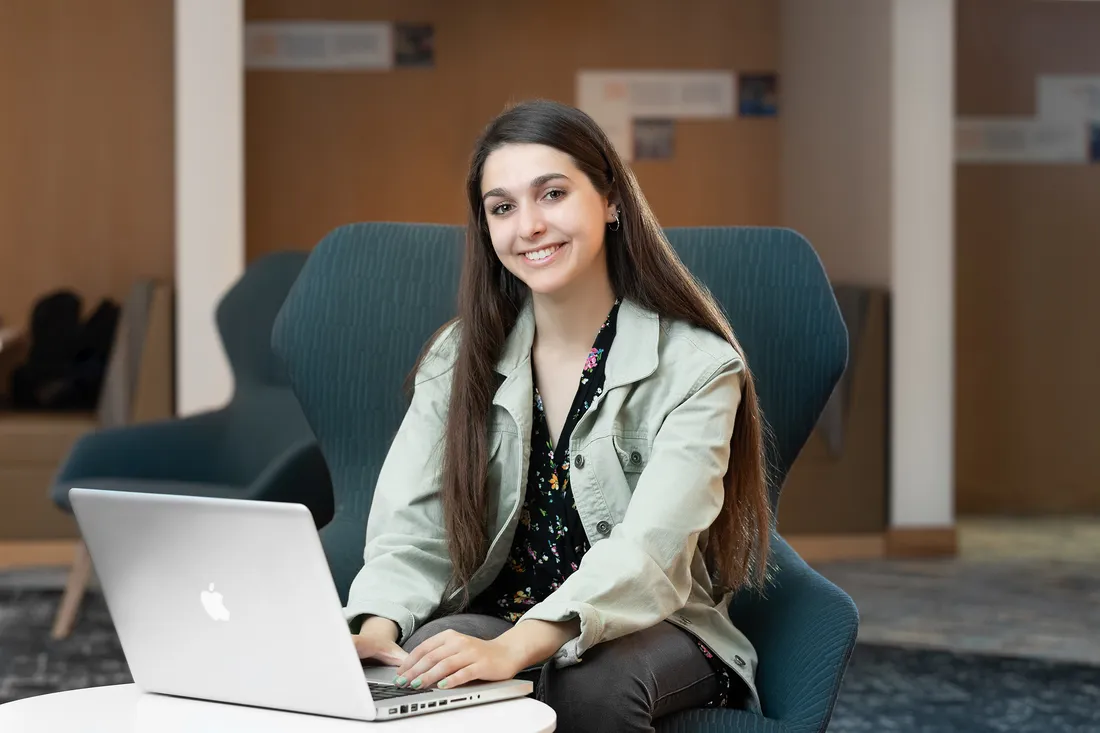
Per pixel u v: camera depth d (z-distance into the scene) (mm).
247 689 1436
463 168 7254
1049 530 6660
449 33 7234
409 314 2365
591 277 1916
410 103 7230
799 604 1881
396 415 2342
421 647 1537
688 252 2275
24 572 5355
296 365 2361
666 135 7383
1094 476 7293
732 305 2219
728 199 7438
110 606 1497
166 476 3938
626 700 1646
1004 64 7168
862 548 5855
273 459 3855
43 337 6352
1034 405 7258
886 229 5891
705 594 1896
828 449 5812
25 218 6684
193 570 1419
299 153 7188
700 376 1855
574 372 1932
